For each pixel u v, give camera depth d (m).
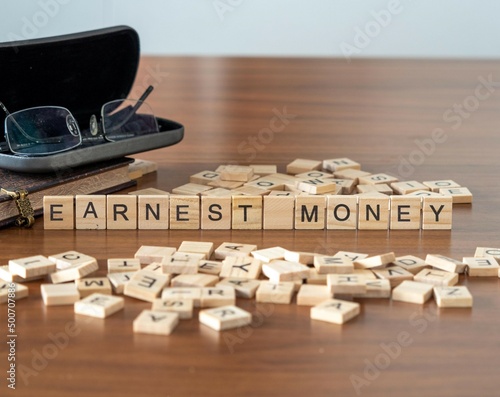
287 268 1.36
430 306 1.28
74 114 1.93
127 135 1.85
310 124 2.51
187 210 1.63
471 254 1.51
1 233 1.59
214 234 1.61
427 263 1.44
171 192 1.78
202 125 2.47
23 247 1.52
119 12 3.99
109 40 1.90
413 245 1.55
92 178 1.75
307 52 4.24
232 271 1.37
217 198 1.62
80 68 1.88
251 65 3.58
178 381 1.04
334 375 1.06
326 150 2.19
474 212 1.74
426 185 1.84
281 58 3.82
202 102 2.81
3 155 1.65
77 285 1.32
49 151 1.71
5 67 1.74
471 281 1.39
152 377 1.05
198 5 4.17
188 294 1.26
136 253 1.46
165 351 1.12
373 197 1.63
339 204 1.63
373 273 1.39
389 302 1.29
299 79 3.26
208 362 1.09
